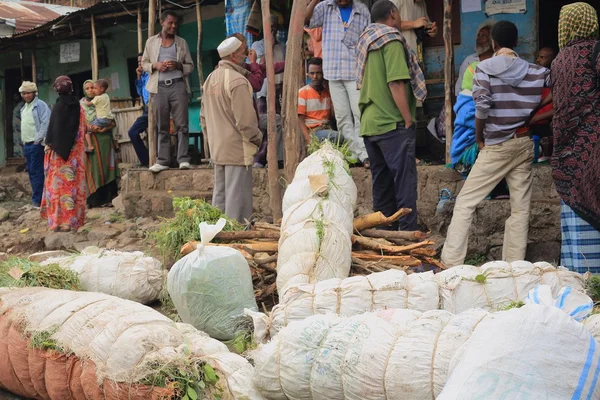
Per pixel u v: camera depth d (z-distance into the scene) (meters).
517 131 6.25
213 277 5.03
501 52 6.21
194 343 4.04
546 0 10.55
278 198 7.23
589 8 5.35
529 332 2.86
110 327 4.04
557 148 5.46
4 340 4.41
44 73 16.25
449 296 4.50
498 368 2.80
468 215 6.39
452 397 2.81
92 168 12.06
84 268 6.10
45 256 6.90
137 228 9.54
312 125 8.61
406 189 6.31
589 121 5.30
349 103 8.30
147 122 11.62
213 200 7.33
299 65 7.03
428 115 9.70
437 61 9.67
